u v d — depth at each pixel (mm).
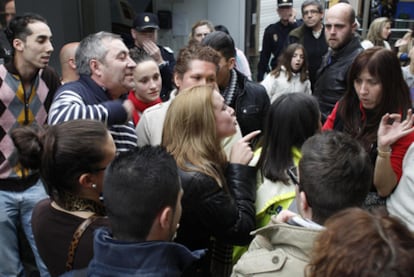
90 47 2121
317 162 1217
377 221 789
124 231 1180
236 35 5629
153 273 1086
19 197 2695
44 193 2777
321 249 803
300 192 1280
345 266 741
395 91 2057
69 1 4613
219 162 1684
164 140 1708
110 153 1398
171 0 5402
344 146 1245
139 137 2447
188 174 1555
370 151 2072
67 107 1963
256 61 6086
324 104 3203
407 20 9039
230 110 1756
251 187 1729
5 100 2574
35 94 2699
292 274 1077
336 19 3115
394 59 2039
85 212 1392
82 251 1303
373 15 8773
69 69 3111
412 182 1700
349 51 3152
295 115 1688
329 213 1189
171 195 1198
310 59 5066
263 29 6082
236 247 1833
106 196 1199
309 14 4980
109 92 2223
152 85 2994
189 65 2289
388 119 1863
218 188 1574
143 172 1171
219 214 1569
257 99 2820
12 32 2553
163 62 3930
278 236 1129
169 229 1231
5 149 2611
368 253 734
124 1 5098
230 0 5480
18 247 2904
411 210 1692
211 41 2723
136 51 3111
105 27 5000
